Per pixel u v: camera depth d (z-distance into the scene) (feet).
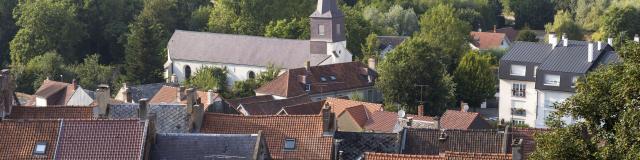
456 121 488.85
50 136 313.73
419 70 633.20
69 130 314.14
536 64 599.16
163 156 314.14
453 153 296.10
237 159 312.50
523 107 606.96
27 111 357.41
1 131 316.19
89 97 567.59
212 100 518.37
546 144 237.25
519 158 290.35
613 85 229.25
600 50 590.96
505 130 355.97
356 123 504.02
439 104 637.30
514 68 606.55
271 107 550.36
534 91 602.03
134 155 306.76
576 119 254.27
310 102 574.56
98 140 310.86
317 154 344.69
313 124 352.90
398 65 634.02
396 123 479.41
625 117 222.07
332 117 356.79
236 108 521.24
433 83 635.66
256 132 354.54
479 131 362.94
